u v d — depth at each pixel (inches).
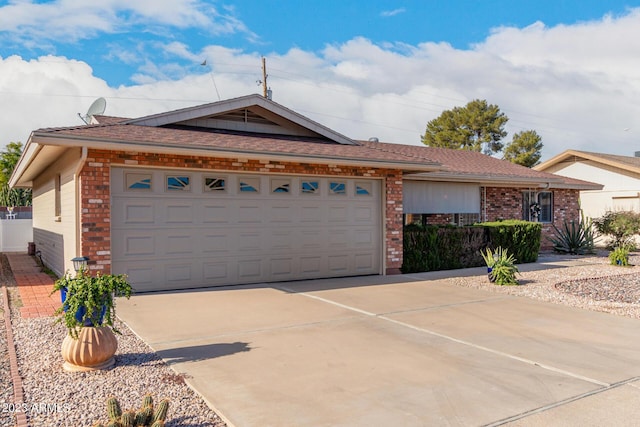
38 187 641.0
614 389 176.9
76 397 164.9
